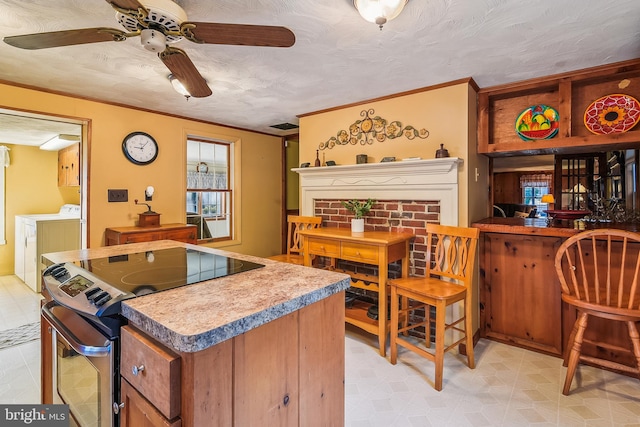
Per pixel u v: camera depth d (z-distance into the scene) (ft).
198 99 10.00
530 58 7.00
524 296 8.27
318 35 5.96
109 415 3.32
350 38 6.08
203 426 2.60
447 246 8.48
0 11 5.20
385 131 9.67
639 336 6.03
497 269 8.64
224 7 5.04
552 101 8.42
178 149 12.00
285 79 8.24
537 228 7.79
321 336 3.80
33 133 12.69
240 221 14.35
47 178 16.24
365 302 10.16
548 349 7.96
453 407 6.06
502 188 18.30
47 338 4.94
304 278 4.15
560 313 7.76
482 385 6.75
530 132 8.61
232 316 2.86
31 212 15.84
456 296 6.91
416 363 7.68
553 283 7.86
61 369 4.42
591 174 11.23
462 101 8.31
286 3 4.96
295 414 3.46
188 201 13.03
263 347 3.10
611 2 4.93
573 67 7.52
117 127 10.44
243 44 4.85
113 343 3.31
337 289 3.95
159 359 2.74
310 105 10.61
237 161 14.21
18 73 7.87
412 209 9.17
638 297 6.25
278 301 3.26
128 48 6.55
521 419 5.71
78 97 9.59
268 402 3.16
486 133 8.84
